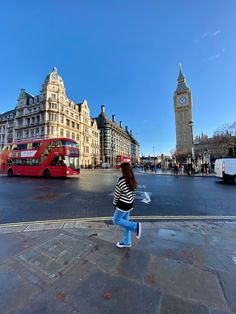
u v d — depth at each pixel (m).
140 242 3.34
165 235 3.69
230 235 3.71
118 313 1.73
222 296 1.96
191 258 2.76
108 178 17.98
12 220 4.82
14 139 54.44
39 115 49.72
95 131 73.81
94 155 70.81
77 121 59.28
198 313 1.73
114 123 107.69
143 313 1.73
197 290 2.05
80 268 2.49
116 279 2.25
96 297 1.95
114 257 2.78
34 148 19.08
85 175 22.70
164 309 1.78
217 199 7.64
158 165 58.56
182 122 86.00
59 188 10.71
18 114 55.38
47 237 3.57
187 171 24.11
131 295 1.97
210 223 4.52
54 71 50.91
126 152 119.19
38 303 1.87
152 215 5.32
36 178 17.62
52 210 5.85
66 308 1.80
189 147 82.19
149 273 2.38
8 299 1.93
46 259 2.73
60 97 51.00
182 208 6.16
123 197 3.15
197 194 8.83
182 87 87.50
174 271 2.42
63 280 2.24
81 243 3.28
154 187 11.41
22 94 55.72
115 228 4.10
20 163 19.64
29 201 7.15
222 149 36.06
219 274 2.36
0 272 2.40
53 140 18.12
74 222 4.57
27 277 2.30
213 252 2.96
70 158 17.70
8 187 11.18
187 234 3.75
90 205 6.51
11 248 3.11
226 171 13.72
